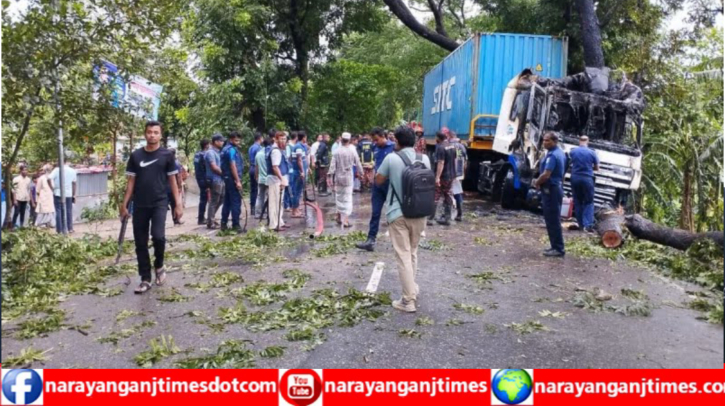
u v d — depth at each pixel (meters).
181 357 4.41
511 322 5.19
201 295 6.15
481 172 16.14
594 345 4.63
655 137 13.96
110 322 5.26
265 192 11.43
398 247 5.49
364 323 5.14
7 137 8.64
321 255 8.02
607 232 8.58
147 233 6.35
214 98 18.06
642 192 14.26
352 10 22.23
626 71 14.93
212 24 17.83
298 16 21.05
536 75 13.26
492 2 20.09
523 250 8.47
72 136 8.61
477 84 14.32
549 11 17.67
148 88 9.02
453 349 4.54
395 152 5.52
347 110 27.42
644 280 6.77
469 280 6.70
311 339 4.73
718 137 12.66
